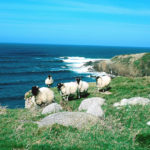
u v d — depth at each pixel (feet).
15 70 235.61
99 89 69.67
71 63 309.83
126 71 193.26
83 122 25.32
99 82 65.21
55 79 183.73
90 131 23.58
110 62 212.84
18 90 145.79
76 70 236.02
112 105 39.19
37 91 45.78
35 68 254.47
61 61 339.98
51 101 48.49
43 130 23.30
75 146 19.62
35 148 18.98
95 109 30.12
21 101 119.75
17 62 317.63
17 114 35.60
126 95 53.78
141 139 22.39
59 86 56.54
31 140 20.89
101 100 42.14
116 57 217.36
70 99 59.41
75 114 26.94
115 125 27.04
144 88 61.87
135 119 29.09
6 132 23.79
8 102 116.67
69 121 25.21
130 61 198.70
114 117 30.40
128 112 31.94
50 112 35.78
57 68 254.27
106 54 579.07
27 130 23.88
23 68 253.24
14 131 23.76
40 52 605.73
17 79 185.26
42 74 212.43
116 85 70.90
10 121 28.43
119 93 59.21
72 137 21.79
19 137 21.77
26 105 62.28
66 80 179.63
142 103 36.29
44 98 46.73
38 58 394.32
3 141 20.75
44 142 20.26
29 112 37.91
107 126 26.03
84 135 22.47
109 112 33.14
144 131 24.06
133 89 62.54
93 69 229.86
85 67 256.52
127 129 25.96
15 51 613.11
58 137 21.66
